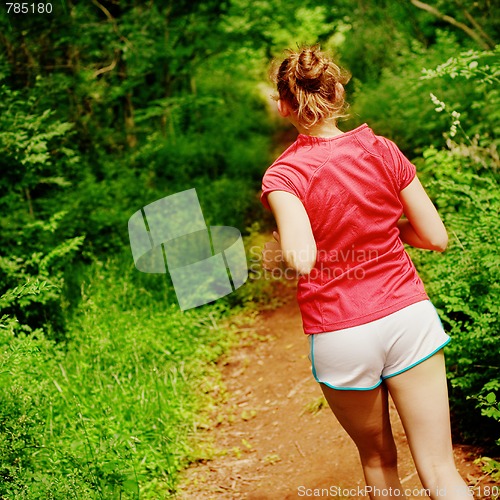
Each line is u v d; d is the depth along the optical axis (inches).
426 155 375.2
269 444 312.2
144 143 785.6
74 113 636.1
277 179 172.7
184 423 324.8
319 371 176.4
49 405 279.0
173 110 877.2
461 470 242.1
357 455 280.4
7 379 258.1
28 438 237.8
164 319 411.8
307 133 179.9
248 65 1171.9
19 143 393.7
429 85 572.4
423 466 173.8
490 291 258.4
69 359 342.6
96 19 722.2
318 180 170.2
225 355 418.6
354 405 176.4
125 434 275.1
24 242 417.7
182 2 891.4
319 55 180.2
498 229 263.9
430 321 173.8
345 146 174.1
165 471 283.9
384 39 841.5
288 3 970.7
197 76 1179.9
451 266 271.6
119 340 371.6
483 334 243.1
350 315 170.6
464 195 362.3
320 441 300.8
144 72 802.2
